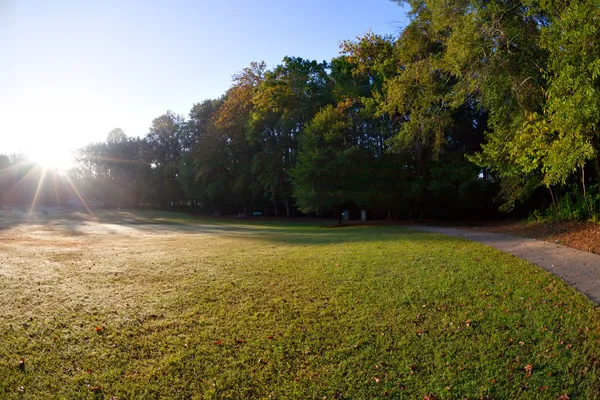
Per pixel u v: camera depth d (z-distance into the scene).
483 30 13.77
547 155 11.79
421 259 10.84
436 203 31.61
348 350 5.59
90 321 6.30
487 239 15.34
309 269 9.83
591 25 9.17
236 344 5.72
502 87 14.38
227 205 57.12
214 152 46.62
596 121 9.45
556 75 10.72
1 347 5.29
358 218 40.19
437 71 17.95
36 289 7.82
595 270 9.17
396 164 28.62
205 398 4.52
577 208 16.92
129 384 4.70
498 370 5.12
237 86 41.97
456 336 5.99
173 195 72.06
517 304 7.11
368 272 9.40
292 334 6.03
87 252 12.97
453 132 27.00
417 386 4.84
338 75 31.67
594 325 6.04
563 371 5.07
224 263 10.74
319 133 28.81
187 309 6.97
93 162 82.25
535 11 12.54
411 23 17.92
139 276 9.20
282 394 4.67
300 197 29.33
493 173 26.20
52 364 5.00
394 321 6.49
